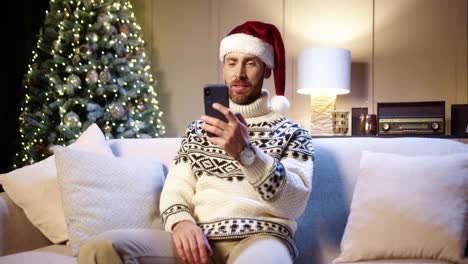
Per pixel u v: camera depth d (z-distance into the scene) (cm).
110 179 182
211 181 159
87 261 121
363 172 174
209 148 164
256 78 167
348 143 191
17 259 161
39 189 193
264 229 145
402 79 369
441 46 362
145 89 366
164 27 416
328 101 349
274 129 164
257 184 135
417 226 154
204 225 152
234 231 145
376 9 374
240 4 399
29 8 408
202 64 408
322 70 329
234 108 168
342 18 379
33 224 192
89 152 189
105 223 174
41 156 340
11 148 397
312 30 384
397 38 371
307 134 164
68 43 337
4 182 195
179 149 190
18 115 402
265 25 174
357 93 377
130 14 379
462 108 317
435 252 151
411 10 368
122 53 354
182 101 412
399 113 309
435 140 185
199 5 409
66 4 339
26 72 403
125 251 124
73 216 174
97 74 332
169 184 166
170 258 137
